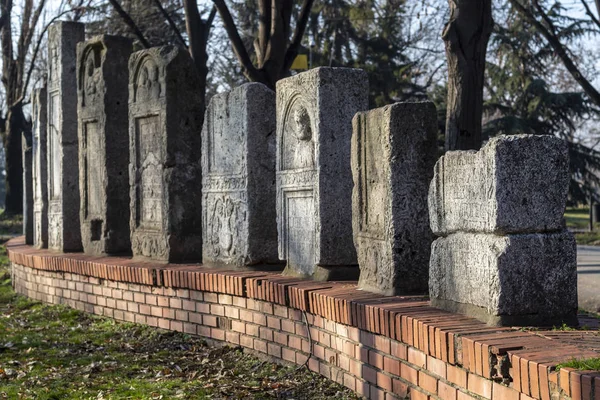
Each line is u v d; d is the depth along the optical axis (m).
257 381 7.00
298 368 7.16
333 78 7.80
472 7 12.35
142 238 10.92
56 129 13.45
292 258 8.34
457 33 12.40
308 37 36.22
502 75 35.09
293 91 8.24
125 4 27.28
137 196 11.13
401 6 34.34
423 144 6.66
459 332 4.86
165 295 9.56
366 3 34.81
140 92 10.99
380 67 34.91
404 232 6.61
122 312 10.43
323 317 6.82
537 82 33.97
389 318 5.68
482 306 5.23
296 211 8.28
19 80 34.12
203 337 8.88
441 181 5.70
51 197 13.70
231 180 9.35
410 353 5.45
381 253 6.78
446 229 5.66
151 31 28.52
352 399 6.15
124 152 11.90
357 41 35.41
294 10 35.09
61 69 13.03
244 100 9.08
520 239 5.04
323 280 7.74
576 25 34.03
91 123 12.36
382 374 5.86
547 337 4.64
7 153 34.16
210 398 6.46
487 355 4.46
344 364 6.46
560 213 5.10
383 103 34.19
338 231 7.77
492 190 5.05
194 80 10.57
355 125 7.21
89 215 12.45
